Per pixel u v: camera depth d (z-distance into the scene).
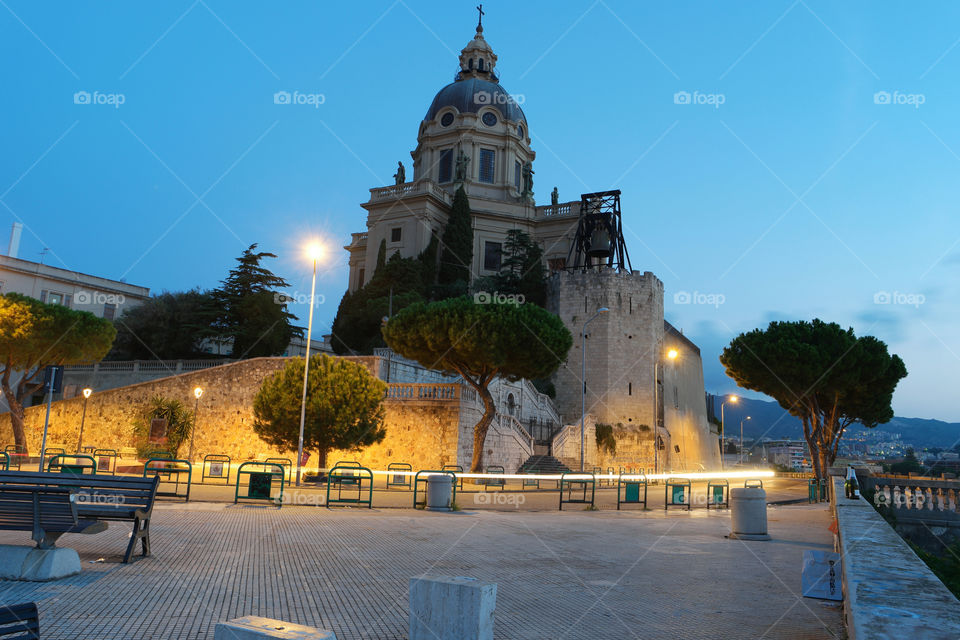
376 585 7.89
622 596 7.74
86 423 44.88
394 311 60.19
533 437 50.84
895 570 4.53
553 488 33.88
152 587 7.28
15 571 7.30
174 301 62.94
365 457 37.97
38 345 39.91
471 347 33.84
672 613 6.98
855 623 3.11
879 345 42.62
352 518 15.12
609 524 15.93
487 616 4.84
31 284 62.25
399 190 77.31
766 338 43.34
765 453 194.75
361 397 32.09
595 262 70.69
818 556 8.12
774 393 44.00
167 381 43.97
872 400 43.12
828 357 41.41
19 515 7.53
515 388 50.00
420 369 45.28
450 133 83.00
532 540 12.33
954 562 15.07
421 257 70.81
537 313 36.41
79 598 6.61
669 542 12.70
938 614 3.28
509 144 82.88
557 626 6.36
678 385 69.00
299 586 7.70
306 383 29.14
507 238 70.69
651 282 63.84
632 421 60.12
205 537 11.18
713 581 8.80
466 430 37.75
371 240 77.31
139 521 8.80
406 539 11.88
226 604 6.70
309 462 37.88
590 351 62.00
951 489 33.75
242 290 61.75
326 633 3.64
